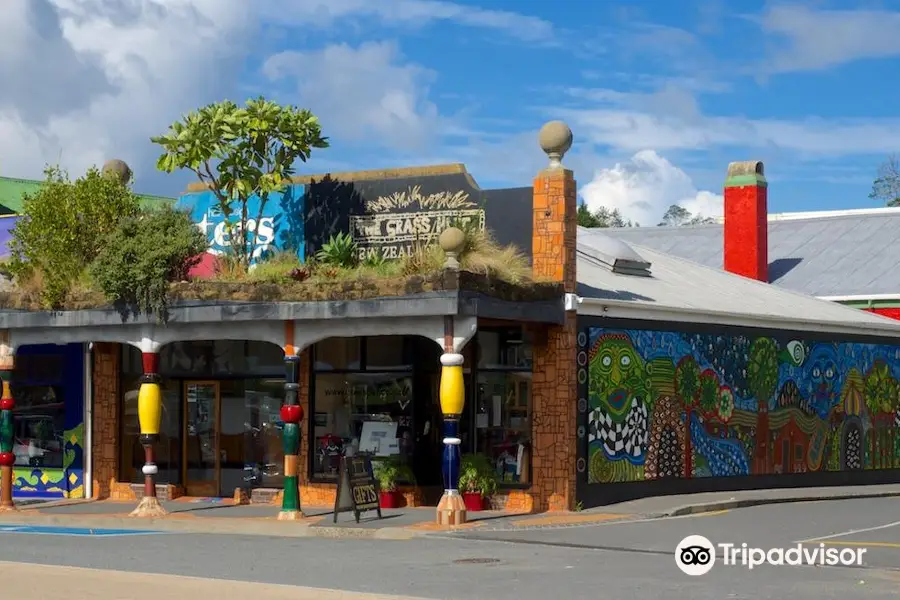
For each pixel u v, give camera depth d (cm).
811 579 1441
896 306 3581
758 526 2047
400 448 2383
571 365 2266
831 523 2097
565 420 2253
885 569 1534
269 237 2567
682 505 2291
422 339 2402
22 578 1420
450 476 2055
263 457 2523
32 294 2403
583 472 2288
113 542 1897
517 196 2322
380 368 2412
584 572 1506
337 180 2506
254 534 2066
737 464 2644
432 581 1431
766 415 2725
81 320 2355
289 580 1448
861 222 4044
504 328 2322
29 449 2725
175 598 1284
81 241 2433
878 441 3025
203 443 2586
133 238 2305
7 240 2978
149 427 2305
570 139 2286
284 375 2505
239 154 2453
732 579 1440
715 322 2609
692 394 2544
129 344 2548
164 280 2275
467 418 2344
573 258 2283
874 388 3028
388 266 2170
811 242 4006
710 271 3173
